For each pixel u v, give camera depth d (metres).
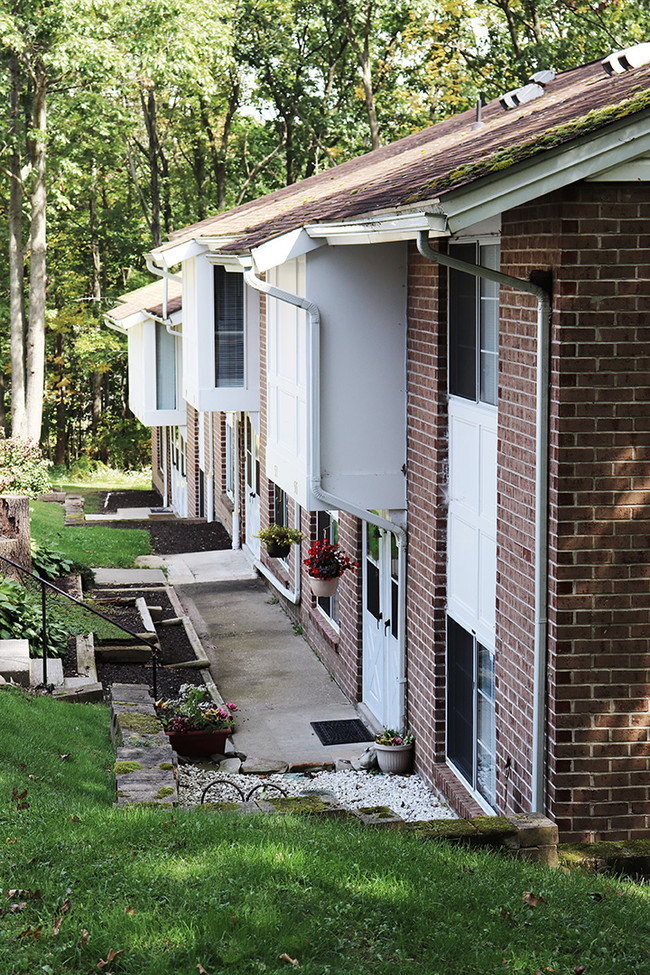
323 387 12.27
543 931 6.14
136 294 36.34
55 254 51.25
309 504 12.37
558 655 8.40
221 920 5.73
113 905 5.95
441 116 44.31
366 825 8.12
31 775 8.78
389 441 12.46
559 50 36.28
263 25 43.53
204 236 18.23
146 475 47.31
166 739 10.43
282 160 51.28
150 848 6.84
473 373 10.55
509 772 9.41
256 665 16.72
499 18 38.91
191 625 18.33
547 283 8.26
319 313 12.16
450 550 11.33
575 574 8.36
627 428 8.27
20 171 38.97
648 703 8.50
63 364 52.69
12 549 16.33
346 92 45.97
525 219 8.66
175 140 53.00
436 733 11.64
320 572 14.56
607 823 8.55
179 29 32.72
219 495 28.03
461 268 8.04
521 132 9.24
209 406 20.25
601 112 7.79
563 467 8.26
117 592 19.98
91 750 10.32
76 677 13.51
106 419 54.19
